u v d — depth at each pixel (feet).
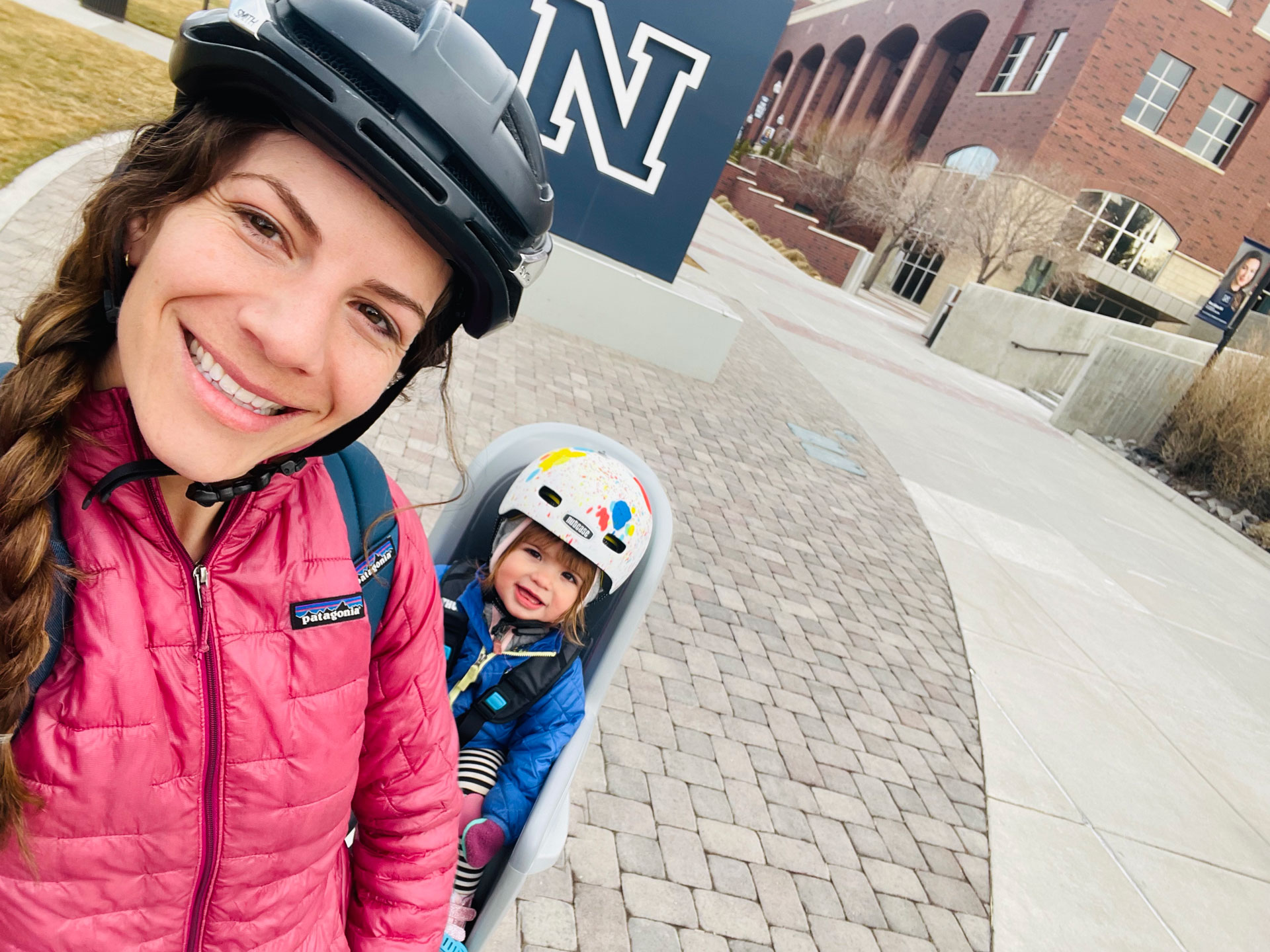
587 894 7.91
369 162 1.98
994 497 30.96
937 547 23.25
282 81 1.91
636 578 5.90
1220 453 46.29
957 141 102.73
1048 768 14.10
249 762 2.49
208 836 2.48
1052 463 43.32
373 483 2.97
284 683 2.54
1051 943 10.07
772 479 22.84
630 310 28.32
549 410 19.61
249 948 2.74
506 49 25.09
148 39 35.42
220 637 2.41
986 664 17.16
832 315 66.49
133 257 2.23
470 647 5.85
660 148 26.99
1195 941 11.21
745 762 10.87
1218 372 48.88
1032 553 26.16
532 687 5.63
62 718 2.16
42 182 15.92
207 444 2.13
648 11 24.98
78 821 2.22
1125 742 16.19
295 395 2.17
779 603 15.88
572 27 25.03
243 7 1.96
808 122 144.56
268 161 2.03
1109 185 90.58
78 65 26.17
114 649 2.21
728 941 8.11
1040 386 69.05
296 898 2.83
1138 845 12.89
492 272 2.42
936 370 61.26
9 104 19.94
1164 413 51.83
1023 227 88.74
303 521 2.64
